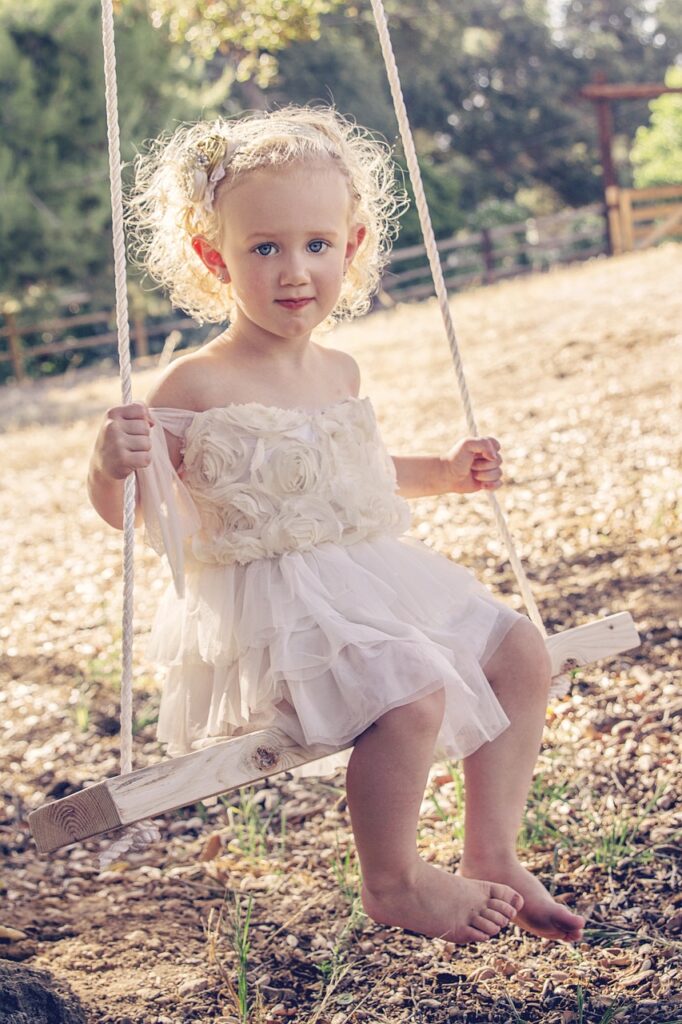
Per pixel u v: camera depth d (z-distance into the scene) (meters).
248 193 2.53
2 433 12.22
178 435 2.61
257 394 2.67
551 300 13.16
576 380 8.99
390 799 2.35
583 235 21.92
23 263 17.86
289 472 2.55
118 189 2.58
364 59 29.27
